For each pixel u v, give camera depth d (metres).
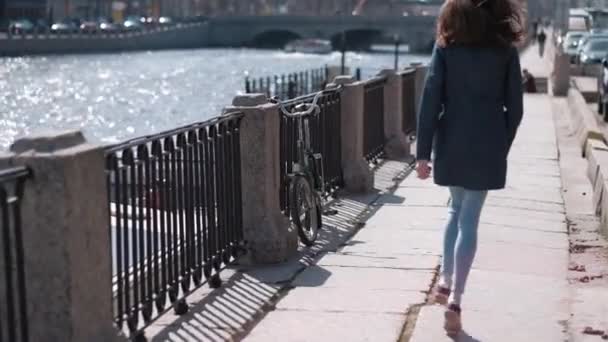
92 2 166.88
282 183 9.84
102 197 5.78
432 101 6.77
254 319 7.54
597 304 8.00
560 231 11.16
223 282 8.63
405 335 7.17
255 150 9.07
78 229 5.49
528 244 10.34
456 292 6.99
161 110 62.44
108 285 5.88
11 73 92.75
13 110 62.00
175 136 7.62
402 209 12.02
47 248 5.39
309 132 10.82
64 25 135.88
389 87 16.70
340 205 12.24
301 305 7.89
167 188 7.36
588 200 13.63
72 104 66.12
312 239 10.02
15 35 116.88
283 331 7.24
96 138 49.72
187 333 7.17
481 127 6.77
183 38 144.25
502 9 6.75
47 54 119.56
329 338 7.08
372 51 144.00
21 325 5.33
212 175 8.32
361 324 7.39
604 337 7.17
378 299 8.05
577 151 19.36
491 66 6.74
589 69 45.06
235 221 8.91
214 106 64.81
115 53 129.25
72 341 5.46
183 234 7.69
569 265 9.54
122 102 67.56
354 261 9.34
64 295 5.43
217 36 150.88
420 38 132.50
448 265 7.19
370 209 12.04
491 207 12.34
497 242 10.36
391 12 146.50
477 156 6.77
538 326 7.39
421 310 7.71
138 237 6.96
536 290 8.41
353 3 162.00
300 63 111.06
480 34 6.68
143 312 6.91
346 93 12.95
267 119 9.05
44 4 149.88
